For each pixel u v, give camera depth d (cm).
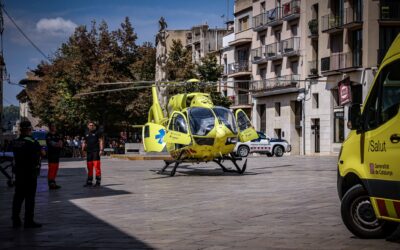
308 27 4672
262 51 5416
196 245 711
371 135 732
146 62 4875
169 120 2044
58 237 788
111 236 787
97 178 1630
